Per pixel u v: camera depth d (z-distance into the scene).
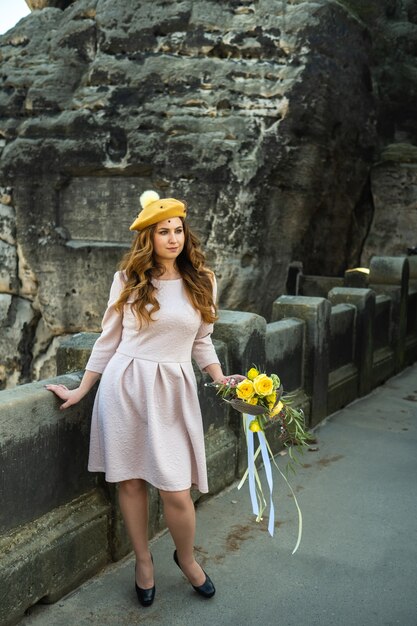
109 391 2.50
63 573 2.64
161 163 9.01
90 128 9.34
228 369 3.88
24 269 10.11
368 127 10.14
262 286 9.18
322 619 2.55
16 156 9.81
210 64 8.98
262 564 2.99
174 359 2.51
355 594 2.74
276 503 3.70
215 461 3.74
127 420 2.48
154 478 2.44
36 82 9.75
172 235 2.46
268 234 9.09
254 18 8.96
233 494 3.81
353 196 10.38
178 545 2.61
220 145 8.81
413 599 2.71
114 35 9.30
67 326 9.94
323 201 9.71
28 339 10.40
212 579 2.84
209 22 8.99
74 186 9.67
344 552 3.12
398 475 4.19
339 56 9.20
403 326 7.63
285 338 4.77
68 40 9.71
